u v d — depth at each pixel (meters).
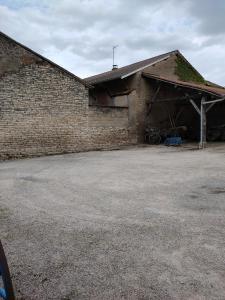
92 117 15.39
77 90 14.91
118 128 16.31
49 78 14.05
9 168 10.34
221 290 2.73
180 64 19.55
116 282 2.93
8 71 13.00
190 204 5.21
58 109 14.34
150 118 17.53
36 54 13.66
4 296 2.19
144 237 3.90
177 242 3.71
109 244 3.75
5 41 12.98
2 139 12.91
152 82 17.56
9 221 4.76
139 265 3.21
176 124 18.47
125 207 5.20
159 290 2.77
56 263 3.35
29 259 3.47
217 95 13.17
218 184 6.56
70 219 4.72
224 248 3.51
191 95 14.91
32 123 13.63
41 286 2.92
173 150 13.70
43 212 5.14
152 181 7.19
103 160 11.35
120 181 7.33
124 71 17.72
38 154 13.82
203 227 4.15
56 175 8.51
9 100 13.03
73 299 2.71
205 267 3.12
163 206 5.17
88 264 3.29
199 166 8.98
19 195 6.38
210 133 17.62
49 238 4.03
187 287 2.79
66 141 14.59
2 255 2.15
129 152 13.80
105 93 18.36
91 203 5.54
